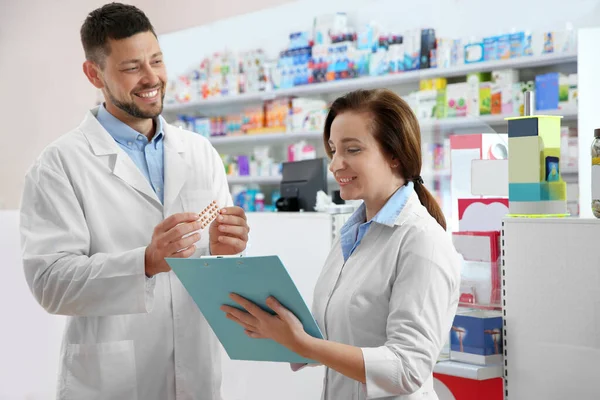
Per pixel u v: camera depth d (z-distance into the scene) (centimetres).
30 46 820
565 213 227
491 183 272
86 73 248
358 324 178
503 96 537
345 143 180
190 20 740
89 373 233
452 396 252
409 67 591
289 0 677
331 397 188
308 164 419
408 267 171
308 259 340
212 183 265
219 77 730
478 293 257
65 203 232
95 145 243
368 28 626
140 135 251
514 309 225
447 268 171
